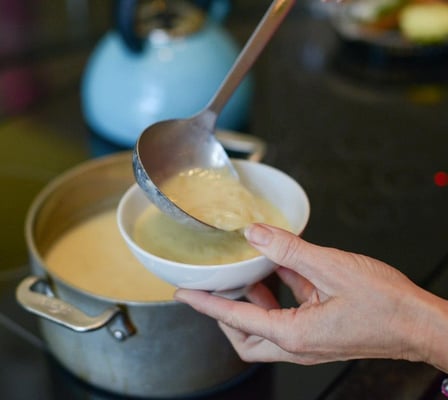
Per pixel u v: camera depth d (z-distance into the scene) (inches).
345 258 18.9
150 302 21.3
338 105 42.8
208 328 22.2
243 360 23.2
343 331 19.5
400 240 31.4
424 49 46.6
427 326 18.7
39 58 50.6
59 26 52.6
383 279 18.8
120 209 21.5
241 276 19.4
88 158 38.1
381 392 24.1
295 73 46.5
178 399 24.2
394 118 41.5
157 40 36.8
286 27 53.0
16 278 29.4
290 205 22.6
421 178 35.9
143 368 22.9
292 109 42.2
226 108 37.8
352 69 47.2
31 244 24.0
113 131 38.3
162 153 22.5
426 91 44.6
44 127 41.5
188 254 20.8
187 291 20.5
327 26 53.3
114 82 37.3
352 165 36.9
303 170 36.4
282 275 23.1
